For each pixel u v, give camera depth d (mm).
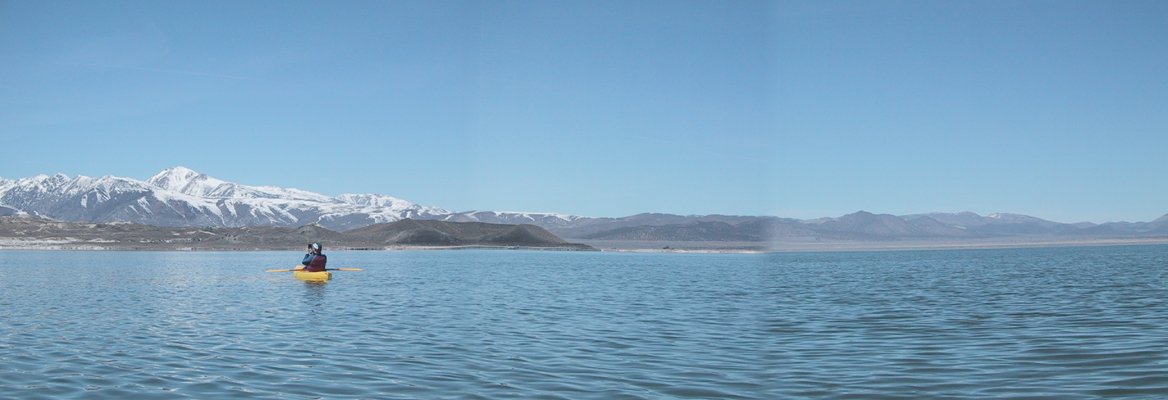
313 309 42062
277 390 20719
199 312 40406
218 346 28219
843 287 61156
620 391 20562
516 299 48625
